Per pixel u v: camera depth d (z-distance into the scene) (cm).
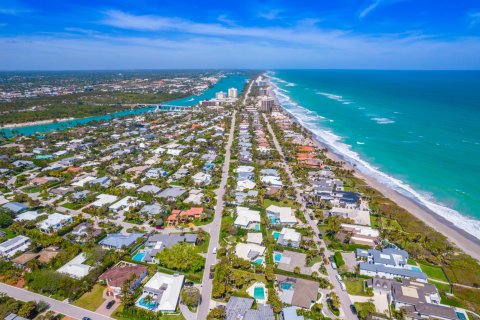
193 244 12912
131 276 10612
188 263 11338
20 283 10750
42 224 14275
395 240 13475
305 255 12262
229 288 10444
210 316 9031
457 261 12231
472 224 15225
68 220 14762
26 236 13462
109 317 9331
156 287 10344
